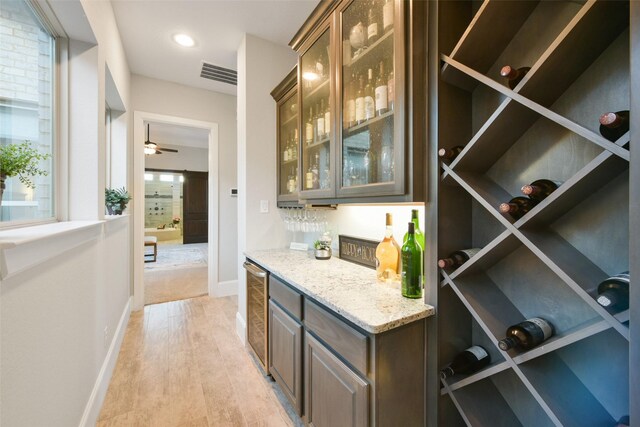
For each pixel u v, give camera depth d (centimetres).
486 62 106
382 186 116
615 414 77
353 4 136
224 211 361
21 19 126
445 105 106
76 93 159
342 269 165
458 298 111
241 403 166
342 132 142
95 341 159
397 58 107
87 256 146
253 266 204
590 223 81
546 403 79
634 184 55
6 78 117
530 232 85
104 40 179
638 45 55
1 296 75
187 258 617
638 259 55
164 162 823
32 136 135
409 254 116
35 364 93
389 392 98
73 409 126
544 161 92
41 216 141
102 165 173
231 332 259
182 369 200
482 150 98
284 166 237
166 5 203
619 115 60
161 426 148
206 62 282
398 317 97
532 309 97
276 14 213
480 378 96
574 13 85
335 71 145
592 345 82
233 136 365
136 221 309
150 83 315
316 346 125
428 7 107
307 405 134
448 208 108
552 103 88
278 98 237
